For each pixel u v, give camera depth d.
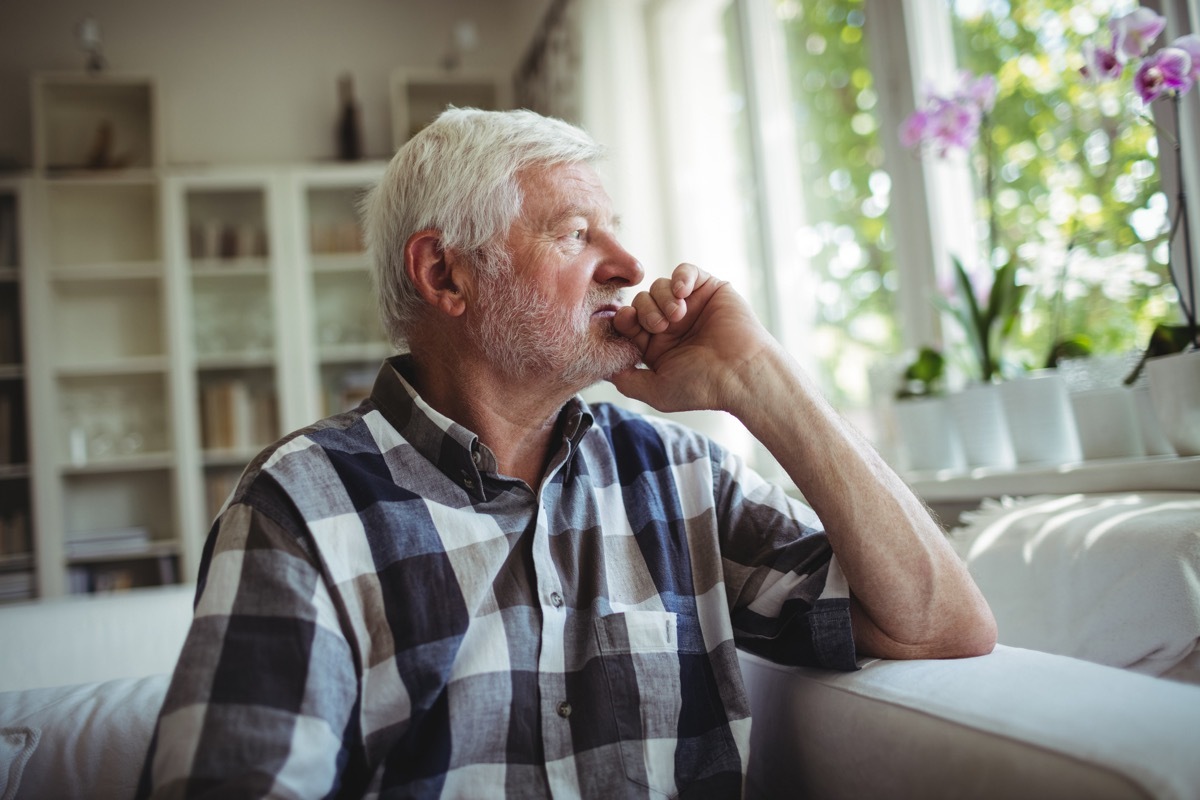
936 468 1.74
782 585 0.95
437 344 1.01
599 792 0.83
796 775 0.89
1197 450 1.14
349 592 0.80
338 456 0.88
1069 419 1.46
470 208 0.96
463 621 0.83
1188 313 1.22
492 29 4.54
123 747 0.96
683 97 3.19
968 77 1.66
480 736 0.81
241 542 0.78
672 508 1.03
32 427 3.58
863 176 2.34
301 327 3.87
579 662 0.88
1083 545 1.05
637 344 1.00
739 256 2.98
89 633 1.36
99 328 3.82
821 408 0.92
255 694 0.71
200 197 3.90
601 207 1.00
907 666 0.85
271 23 4.33
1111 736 0.61
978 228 1.95
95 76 3.85
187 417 3.72
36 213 3.68
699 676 0.94
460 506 0.90
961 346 1.85
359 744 0.79
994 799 0.64
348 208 4.02
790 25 2.64
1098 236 1.60
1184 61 1.19
